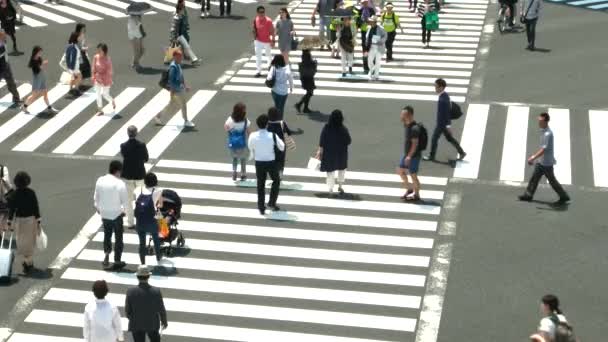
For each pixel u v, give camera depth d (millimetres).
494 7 44375
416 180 25844
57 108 32906
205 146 29672
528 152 28953
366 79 35188
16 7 41906
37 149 29797
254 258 23438
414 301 21562
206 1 42719
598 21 41438
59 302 21875
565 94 33281
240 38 39719
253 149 24984
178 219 24594
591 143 29500
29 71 36344
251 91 34094
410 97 33375
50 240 24453
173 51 30625
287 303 21594
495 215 25281
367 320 20875
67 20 42750
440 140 29828
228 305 21562
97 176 27906
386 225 24875
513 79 34875
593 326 20562
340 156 25984
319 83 34781
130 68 36406
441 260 23188
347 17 35688
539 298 21578
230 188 27031
